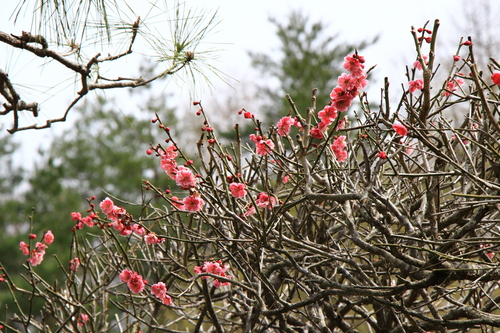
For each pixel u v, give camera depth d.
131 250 5.95
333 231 5.14
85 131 23.36
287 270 5.39
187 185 4.26
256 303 4.86
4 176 22.44
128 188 21.20
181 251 6.18
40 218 18.80
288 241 4.25
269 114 23.30
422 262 4.00
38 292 5.68
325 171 4.80
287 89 23.31
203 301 5.79
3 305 15.34
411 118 4.36
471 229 3.86
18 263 17.53
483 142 4.16
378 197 4.19
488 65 4.22
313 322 4.65
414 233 4.15
